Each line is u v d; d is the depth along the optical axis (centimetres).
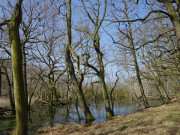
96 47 1144
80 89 1086
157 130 541
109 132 613
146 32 1105
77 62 882
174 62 1012
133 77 1930
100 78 1165
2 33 1348
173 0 548
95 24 1166
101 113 1401
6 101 2614
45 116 1363
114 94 3397
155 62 1120
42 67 2278
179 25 491
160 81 1566
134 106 1839
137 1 641
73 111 1669
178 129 522
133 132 557
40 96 2823
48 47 1780
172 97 1927
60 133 706
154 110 1018
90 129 723
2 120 1188
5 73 1694
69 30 1022
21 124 500
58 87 2844
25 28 1551
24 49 1634
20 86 511
